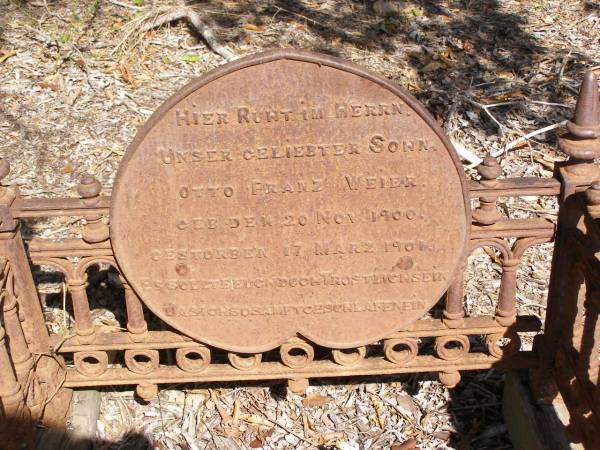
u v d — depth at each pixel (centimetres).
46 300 111
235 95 76
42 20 175
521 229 84
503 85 162
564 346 87
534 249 122
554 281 86
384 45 176
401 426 98
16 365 86
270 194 81
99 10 181
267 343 89
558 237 84
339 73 75
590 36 181
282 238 83
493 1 197
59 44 166
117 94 152
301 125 77
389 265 85
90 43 168
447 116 152
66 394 94
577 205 81
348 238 83
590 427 80
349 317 88
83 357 91
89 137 141
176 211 81
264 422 99
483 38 180
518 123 150
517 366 92
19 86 153
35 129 143
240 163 79
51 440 89
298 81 75
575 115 79
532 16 191
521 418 93
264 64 74
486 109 148
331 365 92
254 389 103
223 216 82
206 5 187
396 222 82
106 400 100
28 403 87
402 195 81
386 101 77
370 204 81
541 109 155
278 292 86
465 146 144
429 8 193
